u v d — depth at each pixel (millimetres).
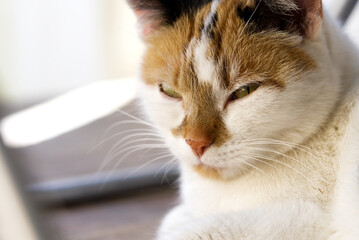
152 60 390
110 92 922
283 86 355
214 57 360
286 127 358
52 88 947
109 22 919
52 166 613
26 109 899
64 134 770
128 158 622
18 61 901
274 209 347
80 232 465
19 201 318
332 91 360
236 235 341
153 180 556
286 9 360
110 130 764
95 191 536
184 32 379
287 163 362
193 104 366
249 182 367
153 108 393
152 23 397
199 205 387
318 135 362
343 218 341
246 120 359
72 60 947
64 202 522
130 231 467
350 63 379
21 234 316
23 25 882
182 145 373
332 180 354
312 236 340
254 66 356
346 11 468
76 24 917
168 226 401
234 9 367
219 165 365
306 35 362
